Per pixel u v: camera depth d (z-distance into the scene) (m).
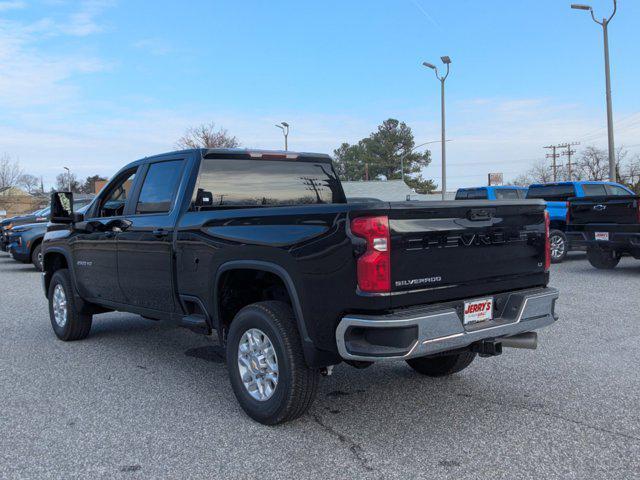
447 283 3.68
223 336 4.51
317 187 5.70
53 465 3.43
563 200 15.15
